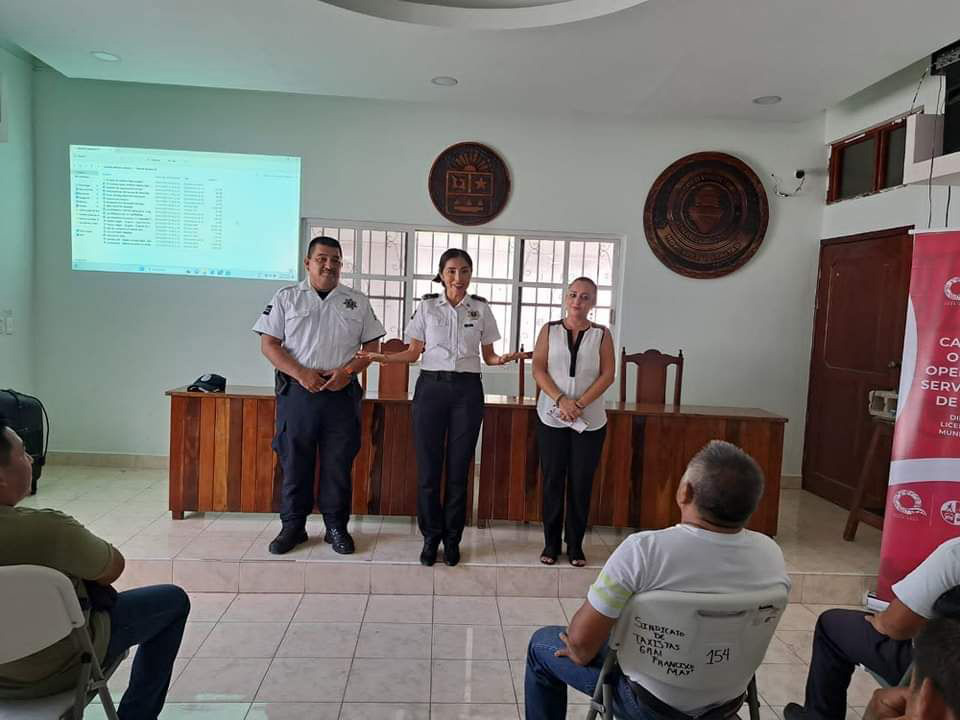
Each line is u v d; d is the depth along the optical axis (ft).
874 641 5.34
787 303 14.62
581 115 14.20
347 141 14.06
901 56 9.94
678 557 4.21
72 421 14.20
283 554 9.52
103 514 11.09
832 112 14.10
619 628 4.41
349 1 8.89
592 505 10.80
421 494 9.47
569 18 8.94
